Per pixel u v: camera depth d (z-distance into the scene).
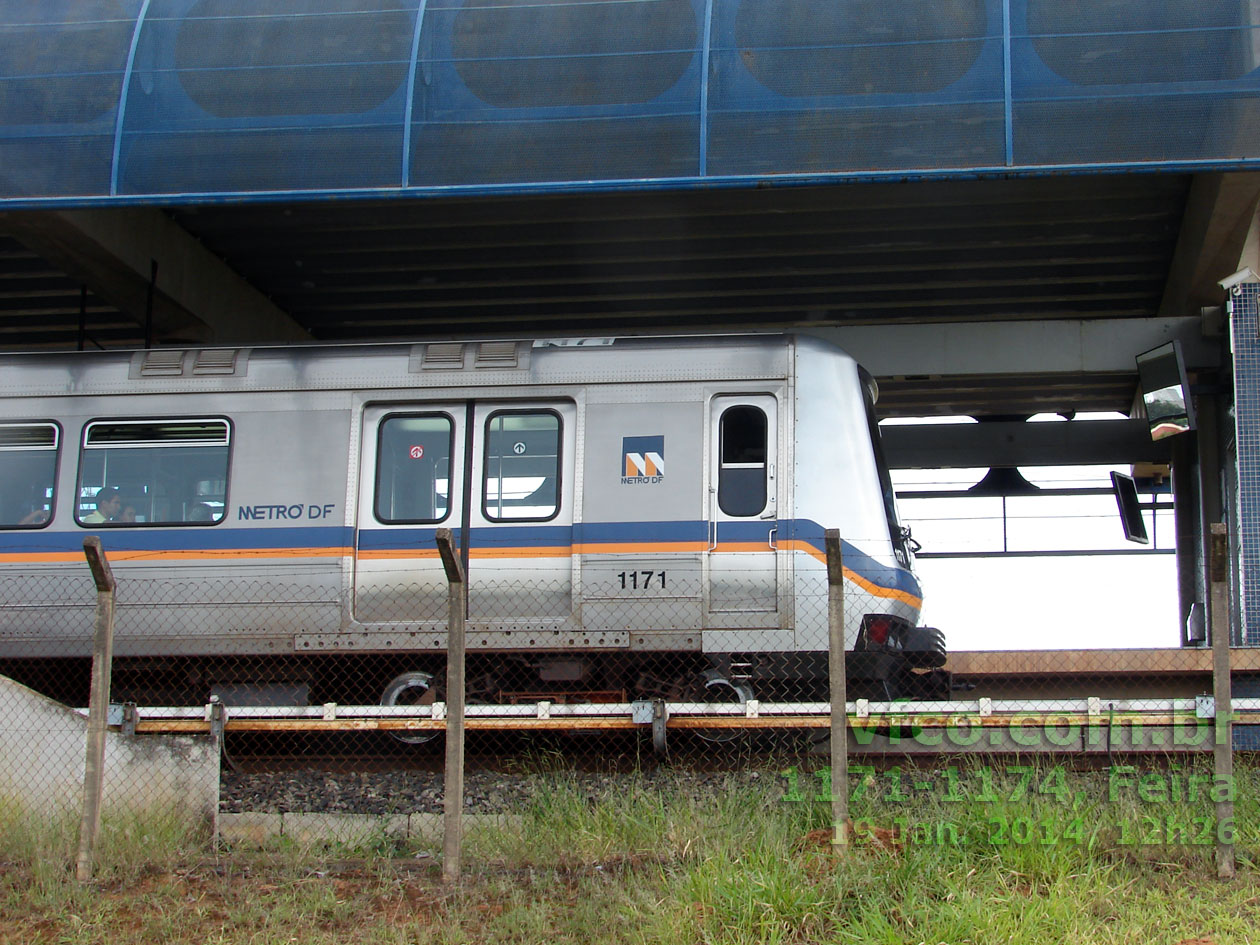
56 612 10.73
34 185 12.16
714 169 11.84
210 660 10.84
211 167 12.14
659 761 8.80
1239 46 11.45
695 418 10.33
